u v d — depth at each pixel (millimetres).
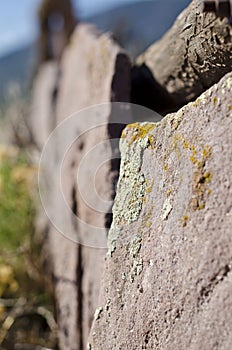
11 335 3330
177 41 1988
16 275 3451
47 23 5574
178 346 1340
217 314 1229
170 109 2539
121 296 1626
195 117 1422
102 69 2477
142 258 1552
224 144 1293
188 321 1319
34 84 5488
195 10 1689
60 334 2605
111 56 2379
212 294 1259
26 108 5250
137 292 1549
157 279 1458
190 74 2035
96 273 2039
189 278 1324
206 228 1298
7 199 3482
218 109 1335
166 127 1558
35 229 3484
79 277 2338
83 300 2236
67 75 3598
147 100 2605
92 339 1729
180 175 1439
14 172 3600
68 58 3684
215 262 1253
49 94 3980
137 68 2621
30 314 3414
